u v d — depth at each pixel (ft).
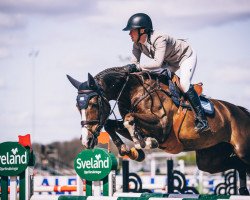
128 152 34.50
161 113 34.12
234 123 37.88
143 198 31.78
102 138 38.65
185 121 34.99
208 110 36.29
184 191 49.85
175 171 50.37
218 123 36.86
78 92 33.12
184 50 35.53
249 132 38.37
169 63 35.99
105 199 32.73
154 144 33.30
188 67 35.32
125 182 45.73
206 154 39.70
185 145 35.78
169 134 34.58
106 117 33.55
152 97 34.09
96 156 34.37
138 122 33.37
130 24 34.40
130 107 34.47
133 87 34.30
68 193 58.95
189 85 35.06
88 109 32.68
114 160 34.65
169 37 34.71
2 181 35.96
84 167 34.73
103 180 34.71
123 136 34.96
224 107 38.09
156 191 63.05
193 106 35.17
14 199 35.86
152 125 33.55
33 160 36.01
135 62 35.45
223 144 39.42
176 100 34.65
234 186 51.03
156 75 34.91
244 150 37.88
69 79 33.78
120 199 32.32
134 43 35.29
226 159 40.11
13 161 35.47
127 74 34.19
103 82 33.76
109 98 34.12
